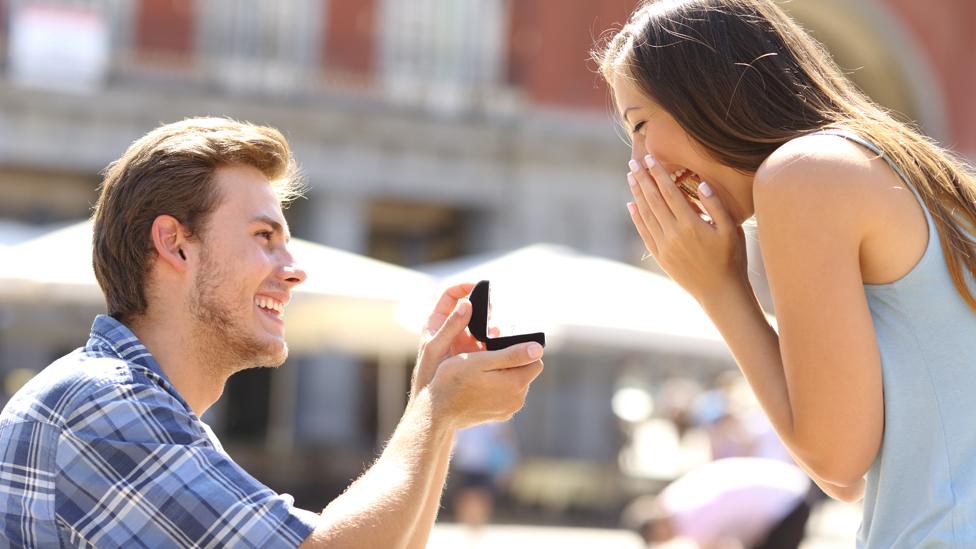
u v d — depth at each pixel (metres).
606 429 21.28
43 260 11.18
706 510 7.24
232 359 2.42
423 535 2.45
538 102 22.88
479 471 12.88
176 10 21.20
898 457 2.03
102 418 2.15
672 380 22.55
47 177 21.75
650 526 7.49
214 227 2.38
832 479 2.07
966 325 2.03
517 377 2.29
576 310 12.95
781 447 11.54
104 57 20.42
